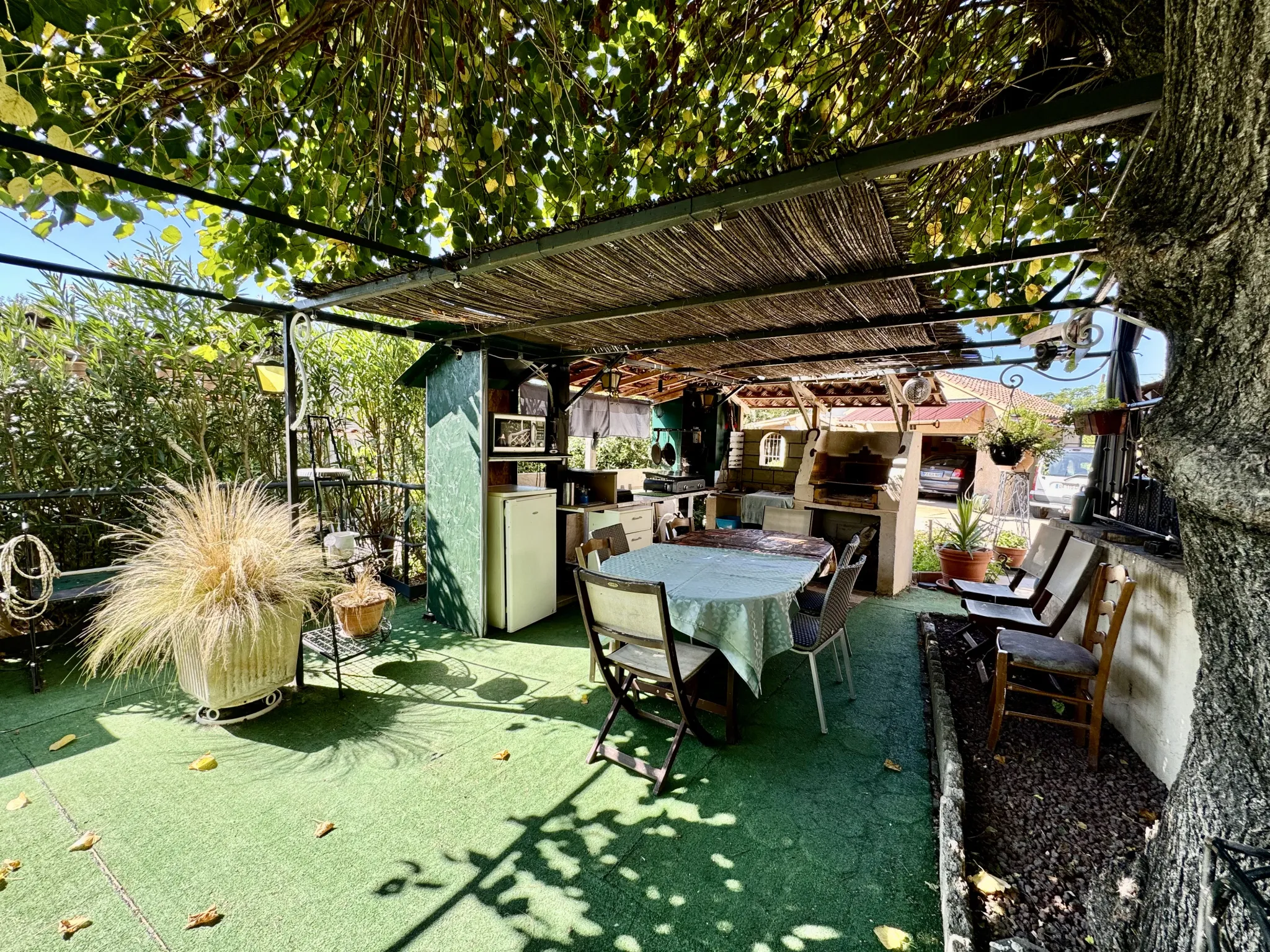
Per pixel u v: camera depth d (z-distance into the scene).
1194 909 1.21
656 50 2.22
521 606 4.34
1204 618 1.20
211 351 3.39
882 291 2.65
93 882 1.81
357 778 2.40
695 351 4.45
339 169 2.19
